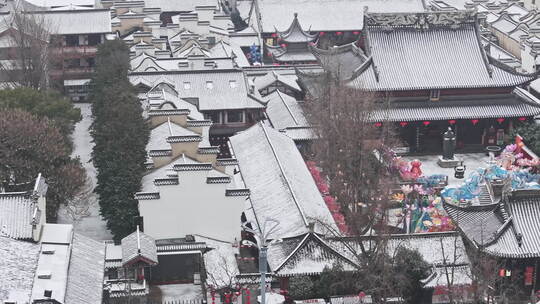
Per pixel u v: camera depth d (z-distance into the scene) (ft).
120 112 621.72
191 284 544.21
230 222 567.18
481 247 509.35
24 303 393.50
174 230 564.71
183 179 557.33
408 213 618.03
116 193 575.38
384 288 478.59
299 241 525.34
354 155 644.27
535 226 546.67
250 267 535.60
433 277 504.43
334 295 501.97
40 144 589.32
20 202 466.70
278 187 608.19
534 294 538.88
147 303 512.22
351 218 547.90
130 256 512.63
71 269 447.42
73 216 618.85
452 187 643.04
